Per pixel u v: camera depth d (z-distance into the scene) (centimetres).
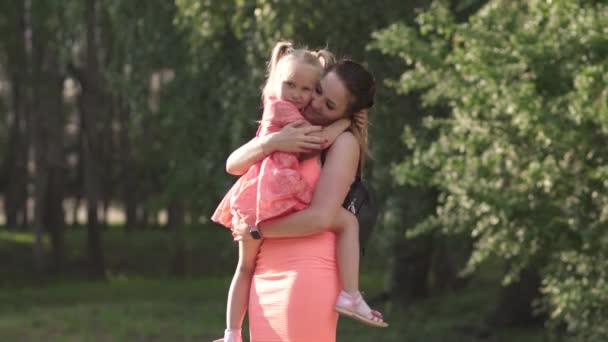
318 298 380
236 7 1450
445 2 1095
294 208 379
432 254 2153
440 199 1095
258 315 388
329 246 386
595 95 848
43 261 3038
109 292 2703
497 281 2473
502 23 951
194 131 1825
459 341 1770
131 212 3853
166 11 1841
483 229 1043
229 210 402
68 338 1814
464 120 978
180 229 3122
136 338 1833
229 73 1672
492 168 970
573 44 887
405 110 1401
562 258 962
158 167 2858
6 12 2688
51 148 3080
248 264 398
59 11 2334
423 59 1012
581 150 907
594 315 963
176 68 1845
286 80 390
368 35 1405
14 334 1875
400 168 1056
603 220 902
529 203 954
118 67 2069
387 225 1516
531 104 855
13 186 3884
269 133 385
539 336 1697
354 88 387
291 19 1377
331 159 384
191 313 2189
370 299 2169
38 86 2834
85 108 2966
